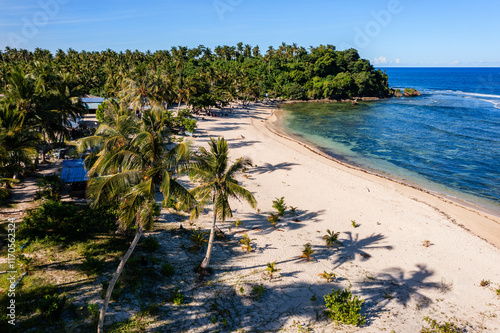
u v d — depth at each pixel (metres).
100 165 15.45
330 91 147.12
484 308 19.98
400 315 18.78
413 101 148.38
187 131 62.41
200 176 20.38
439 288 21.78
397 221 31.77
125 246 22.33
